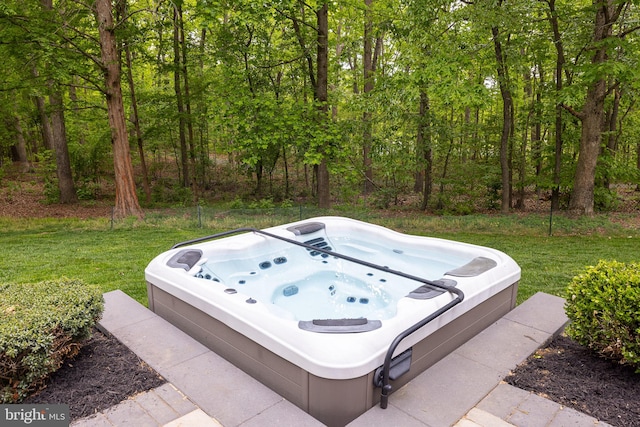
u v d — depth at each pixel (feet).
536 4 28.09
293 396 8.88
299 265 18.47
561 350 11.09
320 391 8.15
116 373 9.70
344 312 14.11
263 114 31.07
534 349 10.94
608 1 29.71
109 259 22.03
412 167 39.96
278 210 35.17
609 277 10.03
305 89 39.88
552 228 30.30
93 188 53.72
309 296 15.44
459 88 26.81
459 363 10.25
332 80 43.37
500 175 42.45
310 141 31.42
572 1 32.83
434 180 43.45
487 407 8.48
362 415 8.13
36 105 52.70
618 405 8.42
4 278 18.45
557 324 12.36
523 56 33.58
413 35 30.04
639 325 8.97
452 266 17.15
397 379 9.09
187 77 45.16
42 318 8.90
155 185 58.95
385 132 37.99
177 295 12.10
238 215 34.81
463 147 42.52
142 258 22.18
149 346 10.96
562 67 33.35
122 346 11.09
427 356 10.03
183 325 12.27
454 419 8.05
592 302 9.77
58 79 32.58
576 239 27.71
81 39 37.11
